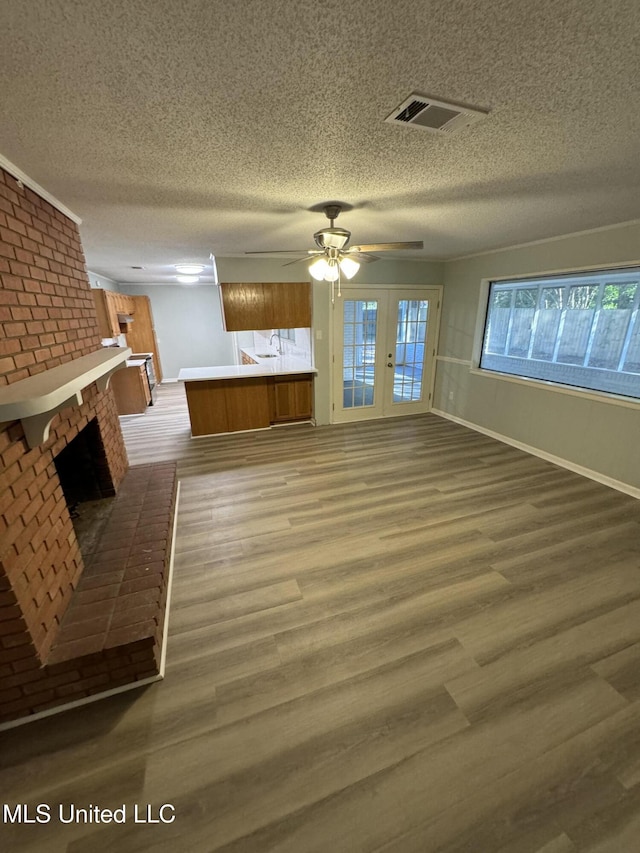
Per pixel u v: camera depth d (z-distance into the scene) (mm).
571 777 1276
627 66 1071
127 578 1883
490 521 2795
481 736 1402
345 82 1137
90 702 1539
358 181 1989
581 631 1846
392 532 2678
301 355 5613
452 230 3256
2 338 1481
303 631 1872
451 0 833
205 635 1854
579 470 3594
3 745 1387
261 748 1372
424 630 1865
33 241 1878
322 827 1162
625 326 3434
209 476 3654
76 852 1112
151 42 942
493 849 1107
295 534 2674
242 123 1381
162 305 8141
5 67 1022
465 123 1398
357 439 4648
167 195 2176
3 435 1316
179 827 1165
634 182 2051
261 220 2787
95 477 2650
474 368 4918
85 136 1454
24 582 1390
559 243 3539
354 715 1482
